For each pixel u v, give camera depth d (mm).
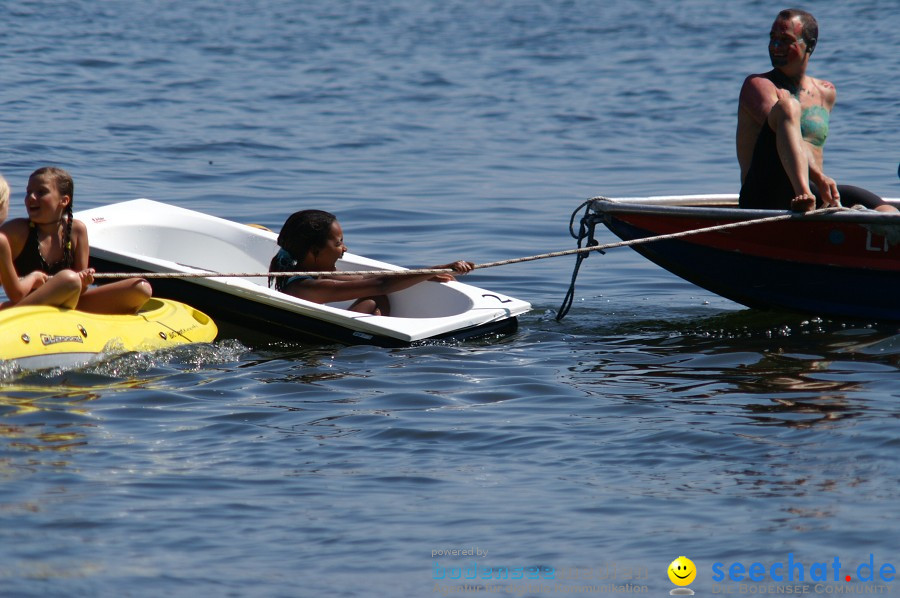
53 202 25062
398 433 20656
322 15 115875
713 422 21109
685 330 29344
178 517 16859
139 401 22203
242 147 54688
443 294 29906
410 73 79875
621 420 21391
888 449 19359
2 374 22875
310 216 28703
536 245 39156
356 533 16453
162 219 31766
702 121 63500
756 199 29516
